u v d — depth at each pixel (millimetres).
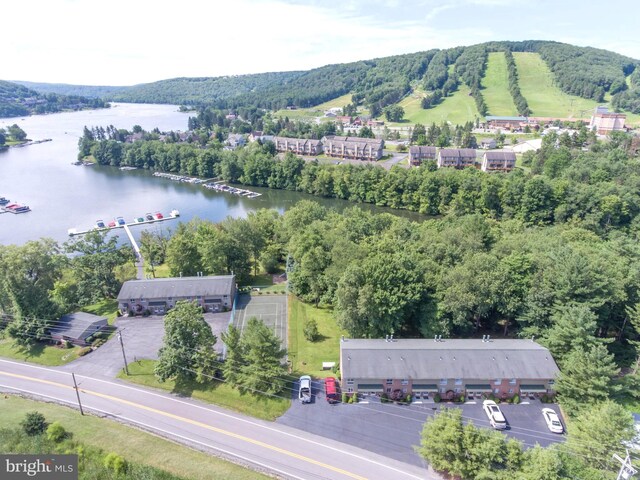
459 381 58062
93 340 73688
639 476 41906
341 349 61625
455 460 42906
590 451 44531
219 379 61688
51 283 87250
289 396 59062
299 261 90938
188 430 52750
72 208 169125
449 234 88312
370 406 57094
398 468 47344
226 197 187875
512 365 58531
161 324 79562
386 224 108625
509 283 68188
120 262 97750
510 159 187250
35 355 69875
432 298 69250
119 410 56406
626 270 71438
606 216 131000
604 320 67812
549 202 139625
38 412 53719
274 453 49250
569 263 66000
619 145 197625
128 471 43906
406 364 58812
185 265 94750
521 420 54594
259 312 83938
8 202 172750
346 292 67438
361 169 180625
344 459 48531
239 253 98062
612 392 54469
